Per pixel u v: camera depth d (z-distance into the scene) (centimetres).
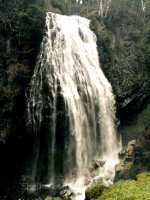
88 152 3481
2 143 3005
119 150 3706
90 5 5659
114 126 3806
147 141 3294
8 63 3092
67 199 2781
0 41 3094
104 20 4622
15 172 3180
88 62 3800
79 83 3572
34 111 3191
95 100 3662
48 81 3294
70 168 3309
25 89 3158
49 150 3266
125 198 1773
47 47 3372
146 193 1794
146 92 4025
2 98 3022
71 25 3841
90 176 3147
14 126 3081
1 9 3222
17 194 2980
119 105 3884
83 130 3475
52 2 4656
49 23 3481
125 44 4309
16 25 3197
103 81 3831
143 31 4547
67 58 3575
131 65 4091
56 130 3291
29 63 3225
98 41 4084
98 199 1880
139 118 3878
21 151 3234
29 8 3328
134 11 5088
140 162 3147
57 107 3303
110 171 3180
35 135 3225
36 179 3209
